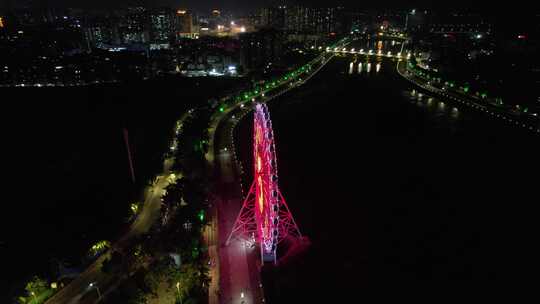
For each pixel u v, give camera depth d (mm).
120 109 180000
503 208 100750
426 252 84625
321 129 165125
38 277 69062
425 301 72250
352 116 183000
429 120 175250
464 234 90438
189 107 177750
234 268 75250
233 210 94438
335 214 98562
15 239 79562
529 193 108125
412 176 119438
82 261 76312
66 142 142625
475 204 102875
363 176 119750
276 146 145875
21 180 111250
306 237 88250
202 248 76625
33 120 167875
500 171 122000
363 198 106375
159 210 94812
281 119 179000
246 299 67938
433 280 76938
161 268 67562
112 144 136125
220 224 88625
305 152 139875
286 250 83562
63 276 73625
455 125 167500
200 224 82000
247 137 151375
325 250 84750
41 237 78625
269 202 68000
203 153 125750
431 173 121438
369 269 79562
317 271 78500
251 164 125375
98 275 73688
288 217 89250
